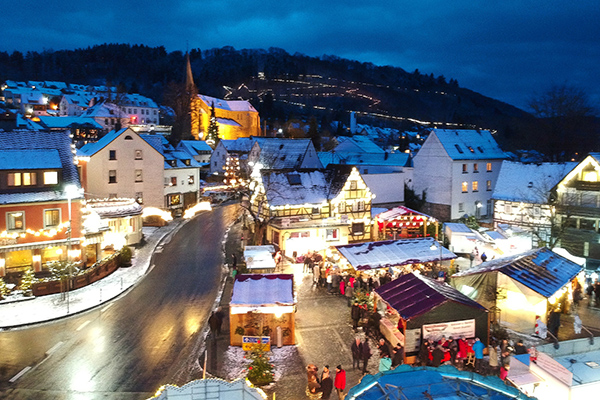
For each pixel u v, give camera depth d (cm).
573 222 3938
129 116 12056
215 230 5119
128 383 1883
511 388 1101
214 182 8369
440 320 2017
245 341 2159
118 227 4284
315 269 3278
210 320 2330
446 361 1916
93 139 8444
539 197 4331
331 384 1736
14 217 3164
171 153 6169
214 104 13125
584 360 1466
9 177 3178
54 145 3519
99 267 3312
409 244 3419
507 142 9212
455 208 5444
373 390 1107
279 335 2217
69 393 1800
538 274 2473
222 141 9056
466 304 2044
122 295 3005
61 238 3322
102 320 2567
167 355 2142
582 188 3884
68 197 3125
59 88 15462
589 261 3812
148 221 5369
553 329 2305
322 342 2286
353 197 4434
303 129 14350
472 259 3888
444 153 5412
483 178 5653
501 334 2191
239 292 2312
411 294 2205
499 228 4334
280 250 4100
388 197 5500
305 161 6650
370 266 3062
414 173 5803
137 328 2461
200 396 1183
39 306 2738
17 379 1902
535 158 7125
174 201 6006
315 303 2864
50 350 2184
